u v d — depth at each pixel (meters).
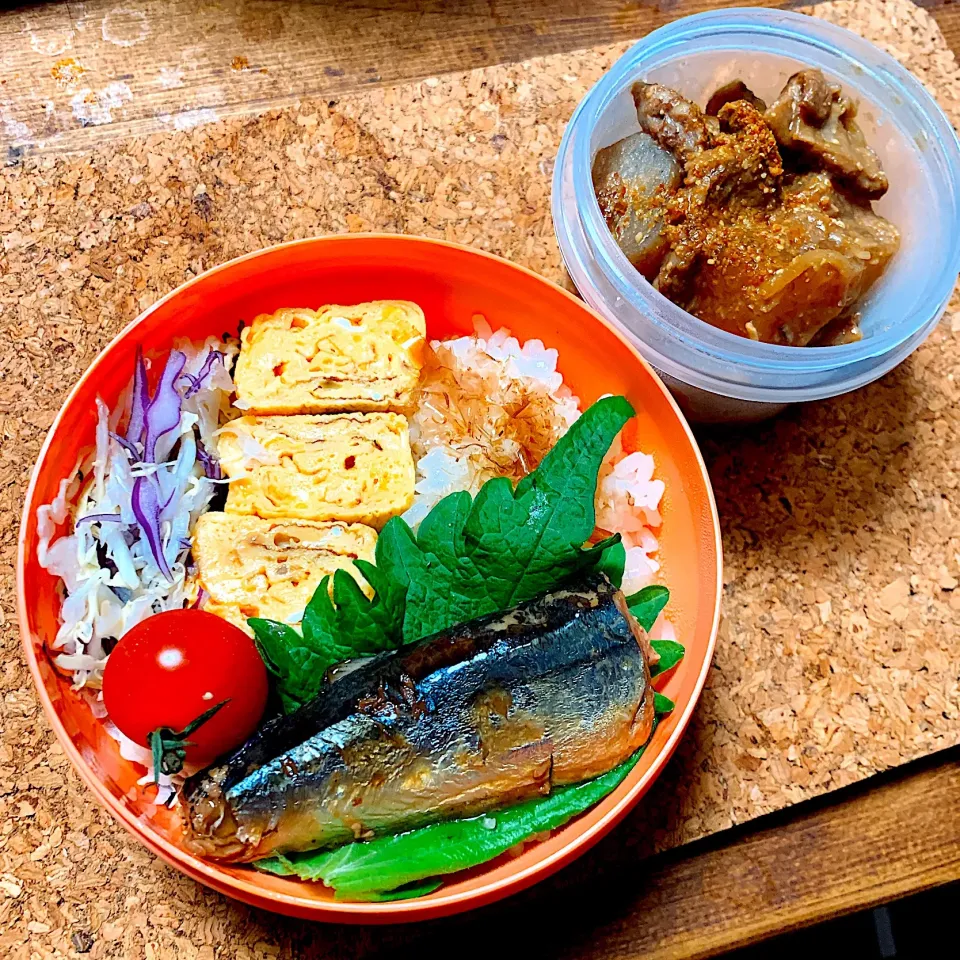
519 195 0.40
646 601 0.35
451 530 0.34
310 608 0.34
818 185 0.37
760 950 0.43
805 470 0.39
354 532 0.36
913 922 0.42
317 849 0.33
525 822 0.33
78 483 0.36
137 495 0.36
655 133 0.38
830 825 0.37
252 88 0.41
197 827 0.32
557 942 0.36
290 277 0.37
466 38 0.43
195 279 0.36
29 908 0.34
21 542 0.34
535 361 0.38
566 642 0.33
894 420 0.40
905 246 0.38
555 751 0.33
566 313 0.37
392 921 0.32
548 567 0.34
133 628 0.33
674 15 0.44
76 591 0.35
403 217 0.40
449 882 0.33
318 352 0.37
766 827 0.37
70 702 0.34
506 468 0.38
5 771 0.35
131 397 0.36
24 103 0.41
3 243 0.39
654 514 0.37
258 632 0.34
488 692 0.33
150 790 0.34
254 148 0.40
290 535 0.36
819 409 0.40
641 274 0.38
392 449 0.37
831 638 0.38
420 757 0.32
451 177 0.40
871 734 0.37
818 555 0.38
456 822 0.33
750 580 0.38
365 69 0.42
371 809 0.32
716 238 0.37
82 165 0.40
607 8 0.44
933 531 0.39
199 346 0.38
